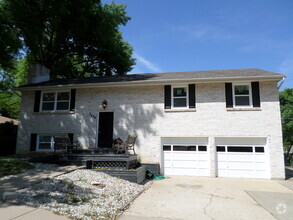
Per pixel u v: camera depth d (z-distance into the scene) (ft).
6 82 76.13
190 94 37.99
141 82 38.68
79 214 14.16
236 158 35.29
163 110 38.45
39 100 44.16
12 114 93.09
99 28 69.51
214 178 33.88
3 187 18.28
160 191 24.49
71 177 23.63
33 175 23.06
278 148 33.71
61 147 39.22
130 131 38.99
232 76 35.81
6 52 44.09
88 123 40.98
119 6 78.84
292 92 104.06
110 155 31.01
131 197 20.72
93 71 87.45
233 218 15.84
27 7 48.65
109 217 14.80
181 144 37.50
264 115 34.88
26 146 42.83
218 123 36.11
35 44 50.93
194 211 17.30
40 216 12.99
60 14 54.70
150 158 37.37
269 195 23.07
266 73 36.55
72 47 75.15
